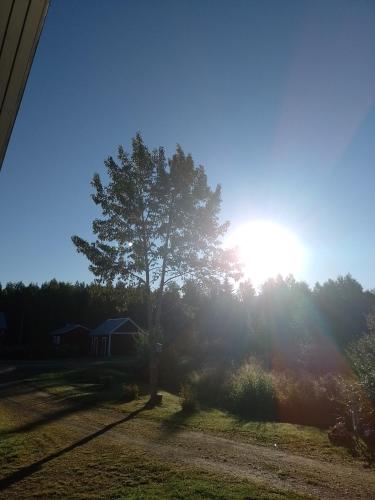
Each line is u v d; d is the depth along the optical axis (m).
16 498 6.91
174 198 18.00
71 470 8.29
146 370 25.91
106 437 11.23
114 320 61.06
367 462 8.72
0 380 28.66
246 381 15.95
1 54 3.01
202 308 34.94
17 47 2.96
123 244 17.97
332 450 9.66
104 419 13.97
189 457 9.16
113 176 17.88
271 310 34.03
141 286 18.00
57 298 77.81
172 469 8.19
